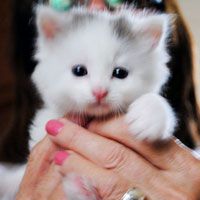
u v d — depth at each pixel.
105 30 0.26
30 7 0.36
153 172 0.25
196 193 0.25
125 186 0.24
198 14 0.62
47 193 0.26
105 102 0.25
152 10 0.34
